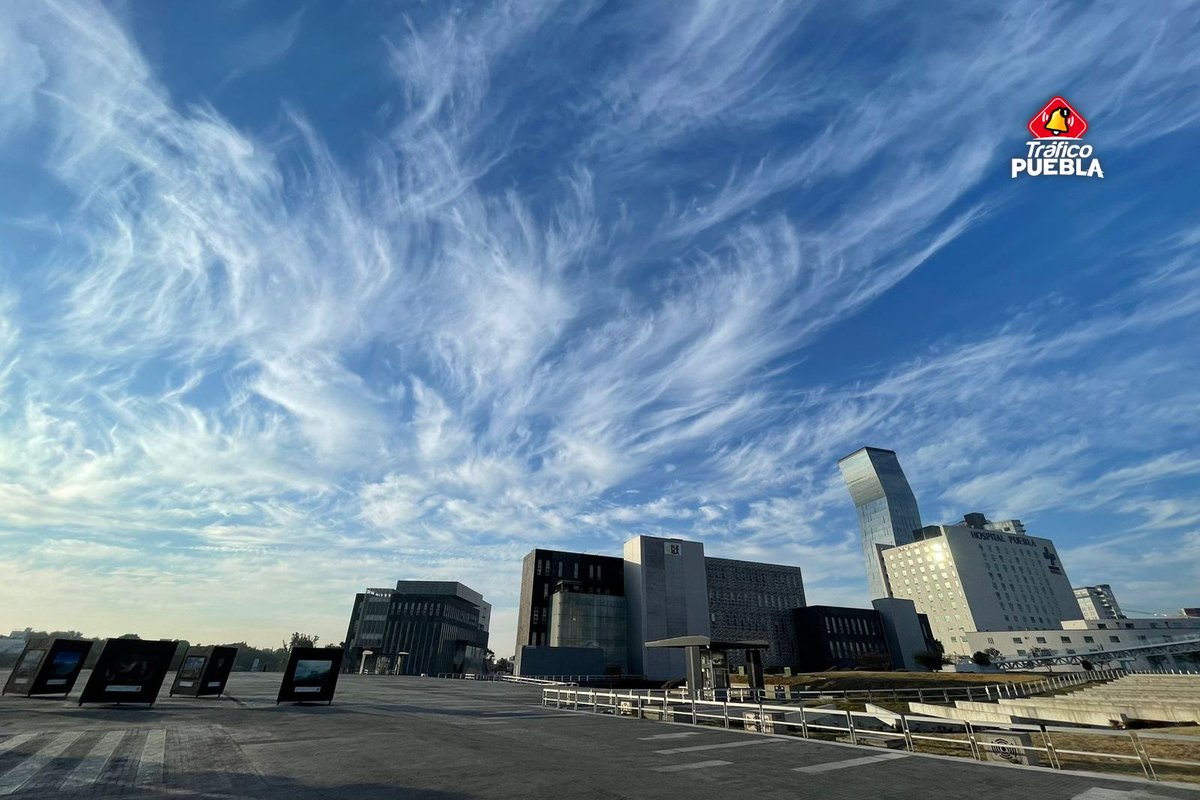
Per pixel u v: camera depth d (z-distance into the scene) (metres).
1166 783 9.71
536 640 84.56
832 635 107.25
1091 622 144.00
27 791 7.86
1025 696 39.25
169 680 36.94
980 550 189.88
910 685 44.22
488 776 9.46
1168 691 36.03
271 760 10.38
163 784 8.34
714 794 8.64
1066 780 10.04
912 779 9.96
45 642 22.56
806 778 9.95
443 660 96.00
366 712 20.33
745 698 26.02
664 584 87.94
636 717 21.27
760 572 114.81
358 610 98.56
